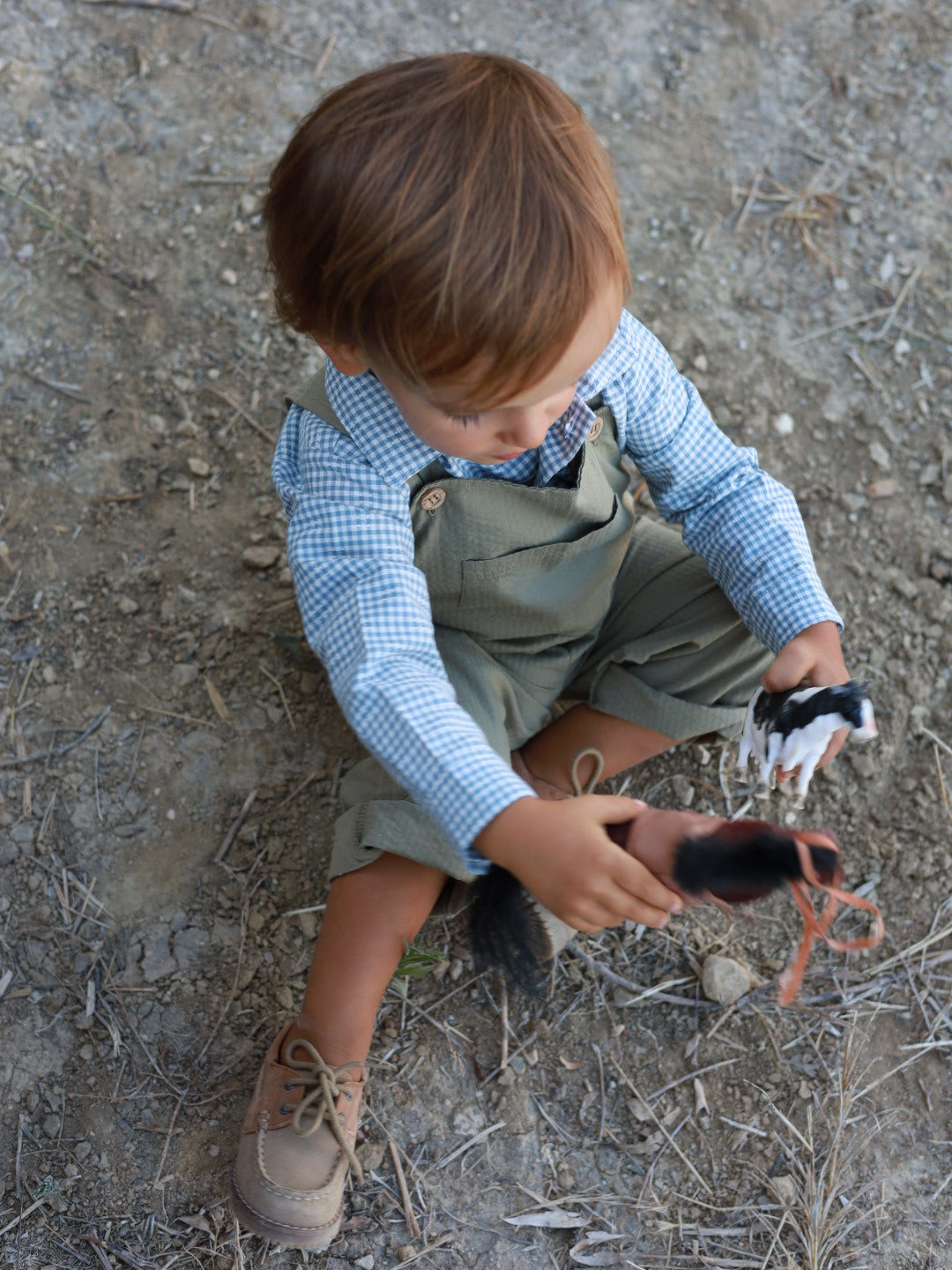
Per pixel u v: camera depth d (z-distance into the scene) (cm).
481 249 116
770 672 161
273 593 220
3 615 215
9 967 188
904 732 215
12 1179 175
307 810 204
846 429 240
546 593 175
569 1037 190
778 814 208
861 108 279
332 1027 169
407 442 150
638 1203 178
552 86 129
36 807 200
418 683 143
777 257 258
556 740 196
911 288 256
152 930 193
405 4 283
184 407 234
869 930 199
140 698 210
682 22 287
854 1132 183
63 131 258
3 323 239
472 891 160
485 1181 179
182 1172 177
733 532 175
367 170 119
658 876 129
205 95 267
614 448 171
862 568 227
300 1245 166
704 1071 188
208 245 249
